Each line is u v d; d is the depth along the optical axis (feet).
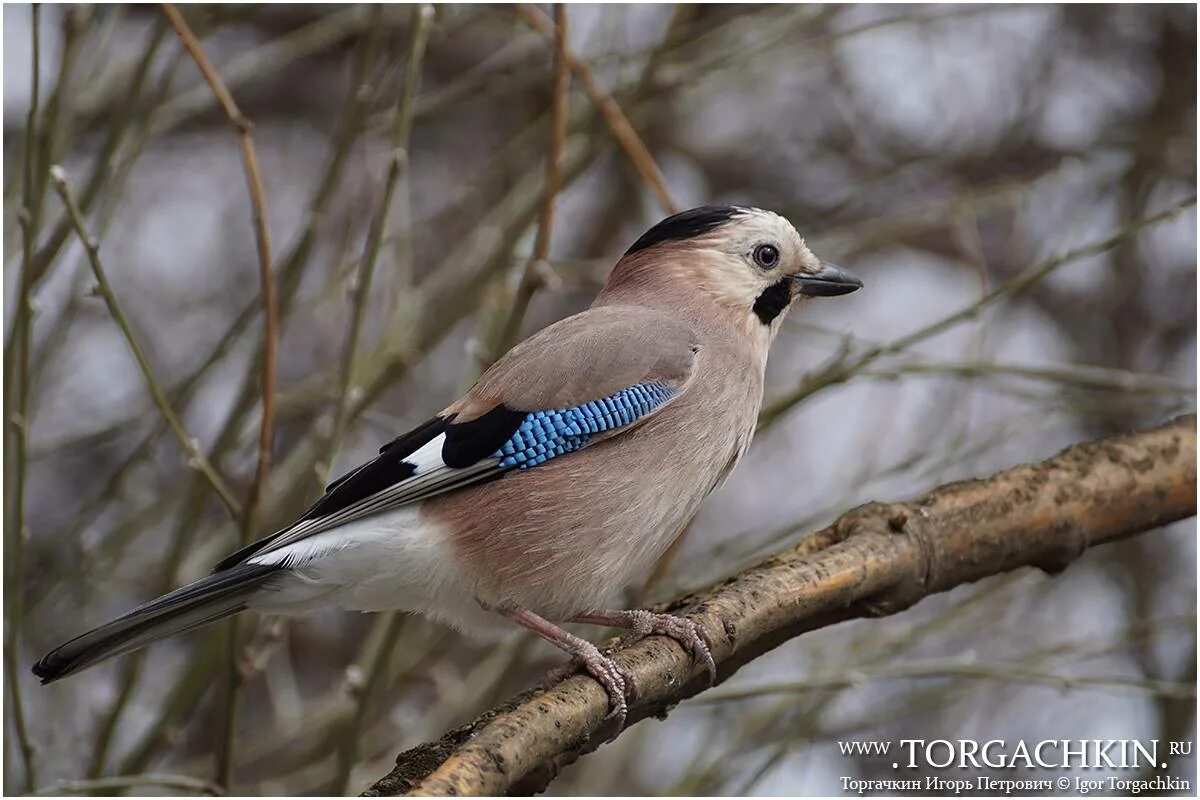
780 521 39.52
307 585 22.68
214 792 25.81
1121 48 44.65
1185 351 43.06
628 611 23.07
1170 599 40.29
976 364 31.55
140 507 34.63
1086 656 32.86
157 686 36.24
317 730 33.47
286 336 41.06
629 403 23.47
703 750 32.81
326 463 27.17
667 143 45.32
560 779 32.76
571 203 44.21
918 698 34.17
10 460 26.53
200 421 39.83
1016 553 24.53
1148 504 25.20
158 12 29.91
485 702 30.55
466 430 23.06
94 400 39.99
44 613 32.73
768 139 46.19
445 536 22.88
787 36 37.14
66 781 30.60
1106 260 43.11
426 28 27.71
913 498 24.71
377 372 32.27
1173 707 36.81
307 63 44.70
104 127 38.32
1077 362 43.11
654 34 39.42
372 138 36.09
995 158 44.29
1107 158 42.22
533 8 29.63
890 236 37.24
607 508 23.24
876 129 45.73
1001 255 43.80
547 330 24.73
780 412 29.43
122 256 41.47
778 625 22.54
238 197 44.21
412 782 18.08
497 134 45.37
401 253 34.42
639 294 26.30
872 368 31.30
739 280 26.11
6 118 36.76
